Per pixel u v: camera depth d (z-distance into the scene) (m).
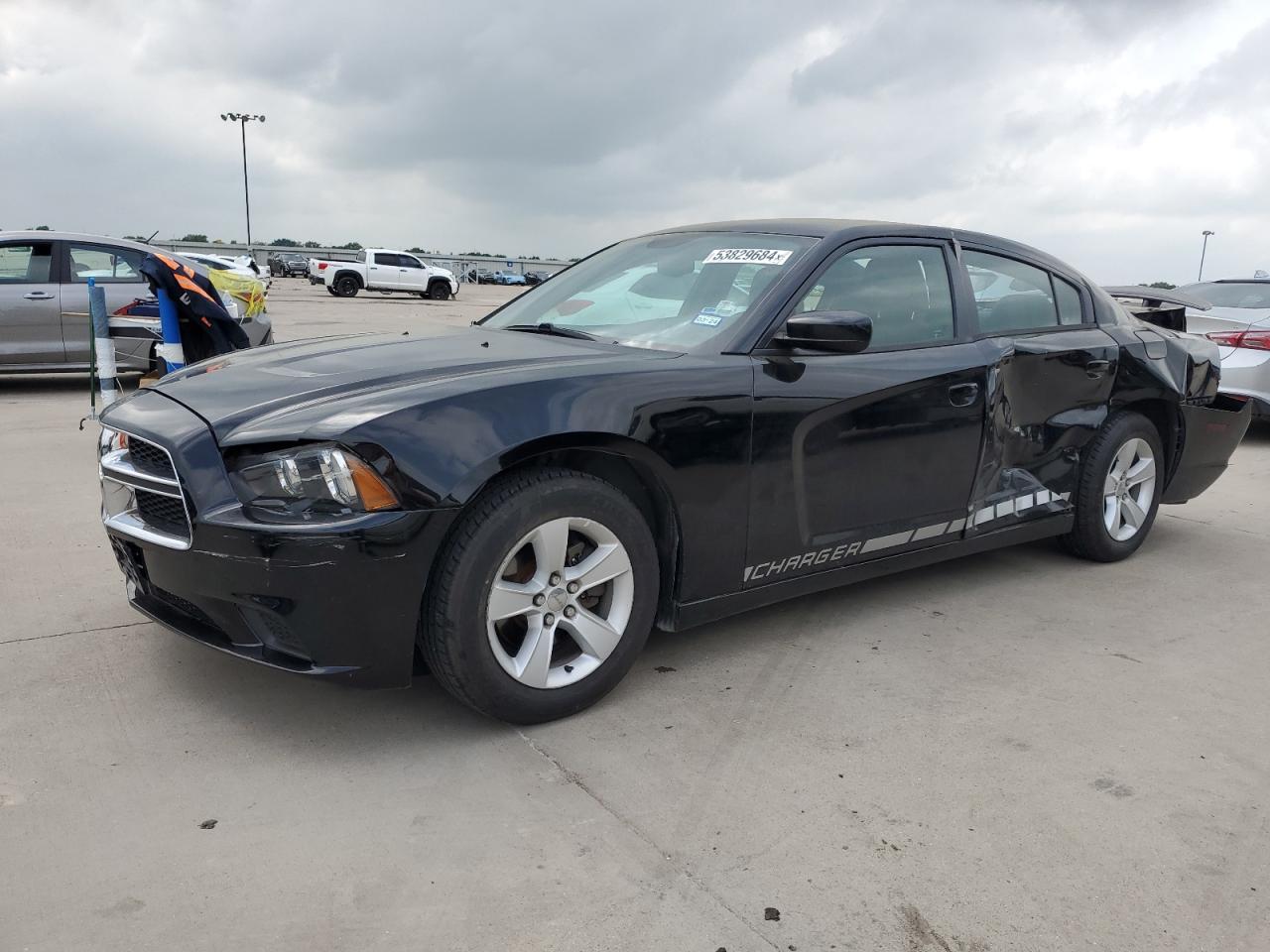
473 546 2.51
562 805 2.39
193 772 2.49
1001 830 2.34
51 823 2.24
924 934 1.97
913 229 3.75
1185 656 3.48
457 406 2.53
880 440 3.37
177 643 3.27
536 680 2.71
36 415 7.89
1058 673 3.29
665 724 2.82
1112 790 2.55
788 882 2.12
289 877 2.08
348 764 2.55
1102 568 4.52
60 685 2.94
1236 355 7.69
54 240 8.78
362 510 2.38
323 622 2.41
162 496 2.58
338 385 2.71
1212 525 5.45
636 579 2.86
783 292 3.23
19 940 1.86
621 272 3.79
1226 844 2.32
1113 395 4.30
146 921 1.92
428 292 35.88
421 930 1.93
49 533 4.51
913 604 3.94
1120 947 1.96
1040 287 4.20
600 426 2.66
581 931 1.94
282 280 54.31
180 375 3.20
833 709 2.96
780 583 3.26
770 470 3.08
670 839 2.26
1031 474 4.06
